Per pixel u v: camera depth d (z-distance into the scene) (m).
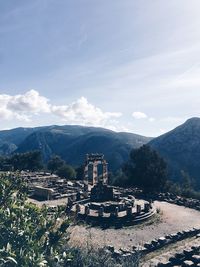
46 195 57.88
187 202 57.66
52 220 12.70
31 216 12.67
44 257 11.52
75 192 63.38
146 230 40.97
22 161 115.19
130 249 31.41
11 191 12.80
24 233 11.23
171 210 52.66
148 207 47.62
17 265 10.02
